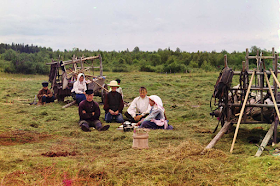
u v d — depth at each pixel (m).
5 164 4.27
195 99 13.28
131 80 23.77
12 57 46.28
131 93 15.45
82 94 10.66
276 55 5.90
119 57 65.25
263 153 5.00
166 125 7.31
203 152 4.96
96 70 43.72
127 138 6.27
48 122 8.02
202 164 4.41
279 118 5.32
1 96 13.55
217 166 4.40
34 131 6.86
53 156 5.04
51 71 12.46
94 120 7.66
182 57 61.09
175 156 4.75
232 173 4.16
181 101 12.76
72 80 12.61
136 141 5.52
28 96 14.25
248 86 6.07
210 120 8.43
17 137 6.21
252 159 4.54
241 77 5.86
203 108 10.55
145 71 48.19
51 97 11.70
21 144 5.75
